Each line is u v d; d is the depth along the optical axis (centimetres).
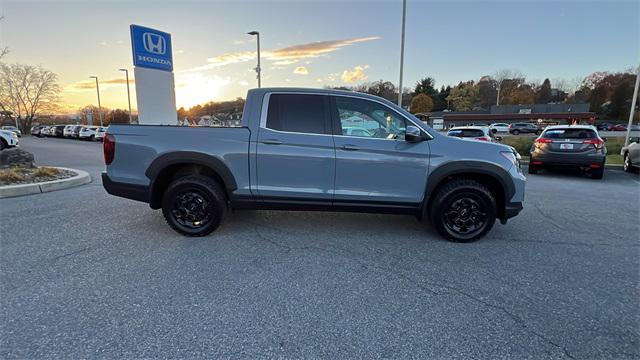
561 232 449
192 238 406
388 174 397
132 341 221
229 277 309
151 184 403
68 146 2442
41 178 713
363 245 392
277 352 214
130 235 413
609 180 903
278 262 343
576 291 293
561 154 924
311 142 394
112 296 274
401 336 231
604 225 482
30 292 277
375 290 290
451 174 396
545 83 8431
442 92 8725
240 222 468
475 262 350
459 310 263
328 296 280
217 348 216
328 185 399
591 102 7381
